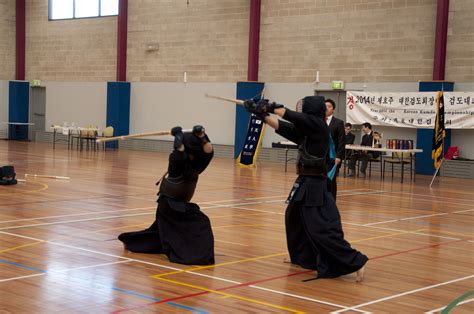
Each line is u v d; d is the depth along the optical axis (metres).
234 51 22.73
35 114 28.95
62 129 24.33
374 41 19.75
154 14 24.78
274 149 21.88
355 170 18.80
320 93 21.09
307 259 6.54
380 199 13.02
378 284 6.09
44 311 4.86
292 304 5.29
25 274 5.97
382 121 19.41
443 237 8.88
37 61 28.59
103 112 26.42
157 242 7.02
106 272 6.14
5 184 13.10
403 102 19.00
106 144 25.47
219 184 14.62
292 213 6.44
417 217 10.72
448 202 12.88
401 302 5.48
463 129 18.42
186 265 6.56
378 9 19.62
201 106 23.70
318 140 6.20
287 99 21.64
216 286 5.78
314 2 20.88
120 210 10.19
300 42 21.25
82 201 11.08
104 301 5.18
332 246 6.08
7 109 28.97
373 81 19.83
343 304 5.35
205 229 6.75
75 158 20.41
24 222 8.80
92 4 26.55
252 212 10.52
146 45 25.06
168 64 24.53
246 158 19.98
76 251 7.05
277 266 6.68
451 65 18.45
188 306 5.11
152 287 5.66
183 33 24.02
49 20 28.02
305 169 6.20
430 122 18.53
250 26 21.98
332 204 6.22
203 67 23.58
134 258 6.79
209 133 23.53
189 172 6.69
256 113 6.18
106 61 26.27
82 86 27.05
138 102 25.52
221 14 22.97
